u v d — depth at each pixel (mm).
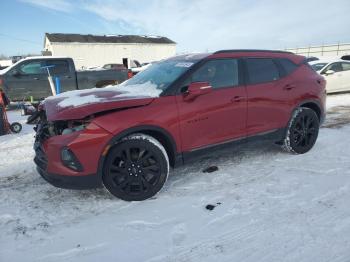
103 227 3277
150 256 2801
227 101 4297
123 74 13984
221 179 4355
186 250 2861
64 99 3975
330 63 12797
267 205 3578
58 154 3465
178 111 3900
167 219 3383
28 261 2795
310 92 5215
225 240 2980
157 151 3789
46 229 3285
